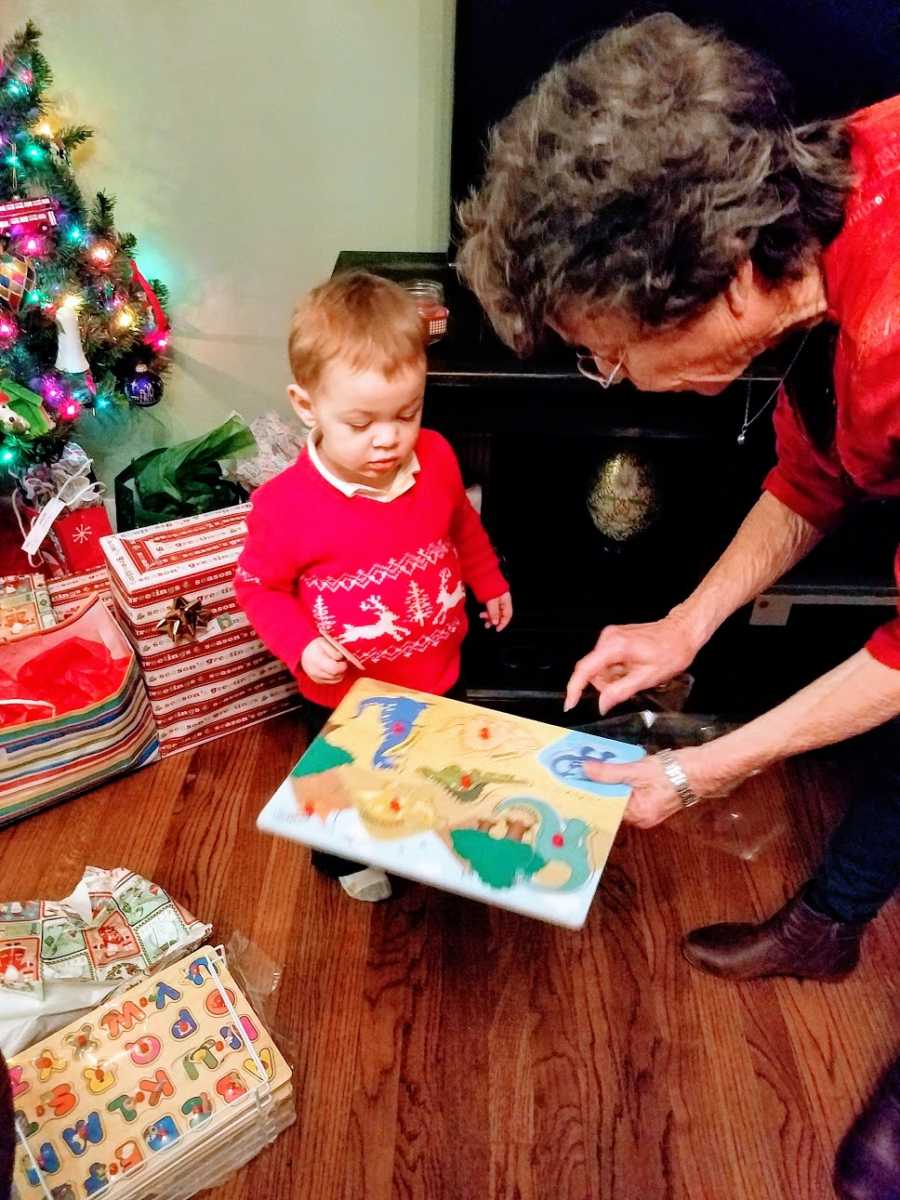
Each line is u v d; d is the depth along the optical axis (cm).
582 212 63
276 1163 106
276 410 200
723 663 159
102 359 174
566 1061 116
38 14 154
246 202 174
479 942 129
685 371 77
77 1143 97
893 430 71
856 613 164
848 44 127
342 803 92
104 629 146
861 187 66
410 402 98
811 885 119
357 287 97
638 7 129
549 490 172
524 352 77
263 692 157
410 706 105
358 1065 115
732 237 63
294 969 125
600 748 99
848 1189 104
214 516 150
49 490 175
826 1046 118
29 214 155
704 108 61
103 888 125
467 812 92
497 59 135
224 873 136
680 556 162
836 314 72
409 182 171
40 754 137
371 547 108
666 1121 111
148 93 162
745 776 92
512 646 159
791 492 104
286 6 153
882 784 103
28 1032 109
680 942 129
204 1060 104
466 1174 106
